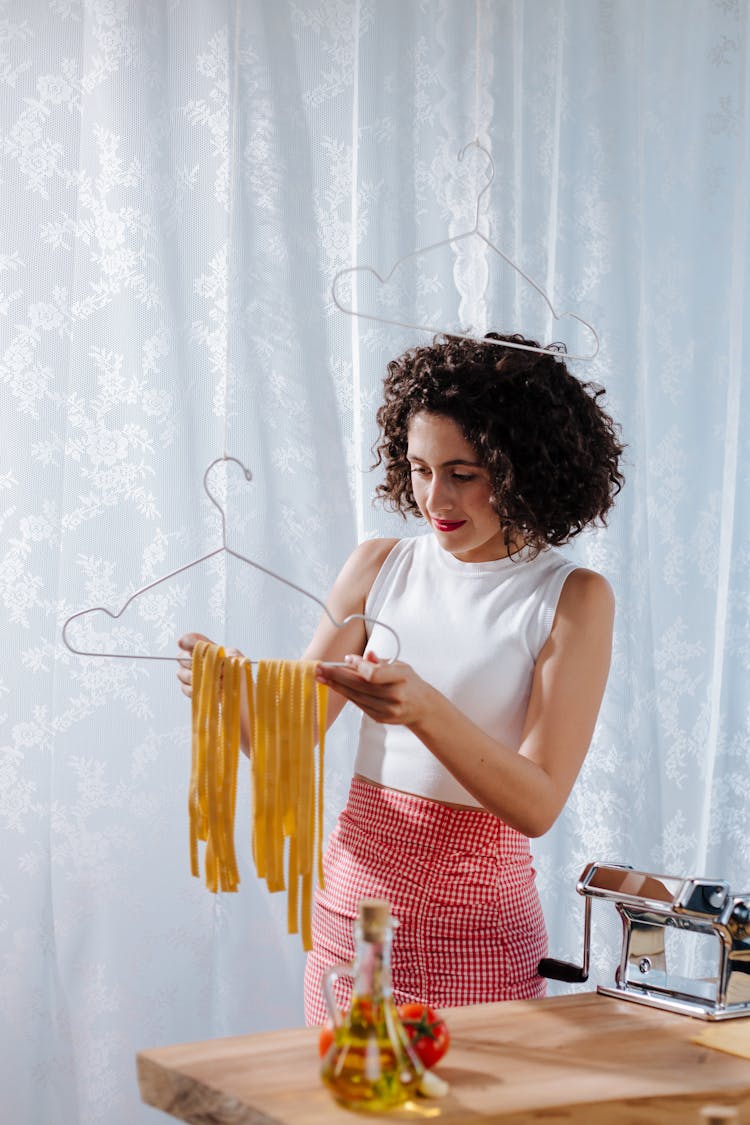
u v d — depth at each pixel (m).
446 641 1.81
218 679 1.53
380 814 1.77
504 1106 1.15
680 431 2.81
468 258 2.58
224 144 2.45
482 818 1.73
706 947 2.80
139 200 2.37
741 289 2.83
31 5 2.30
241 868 2.44
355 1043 1.15
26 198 2.29
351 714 2.50
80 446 2.33
